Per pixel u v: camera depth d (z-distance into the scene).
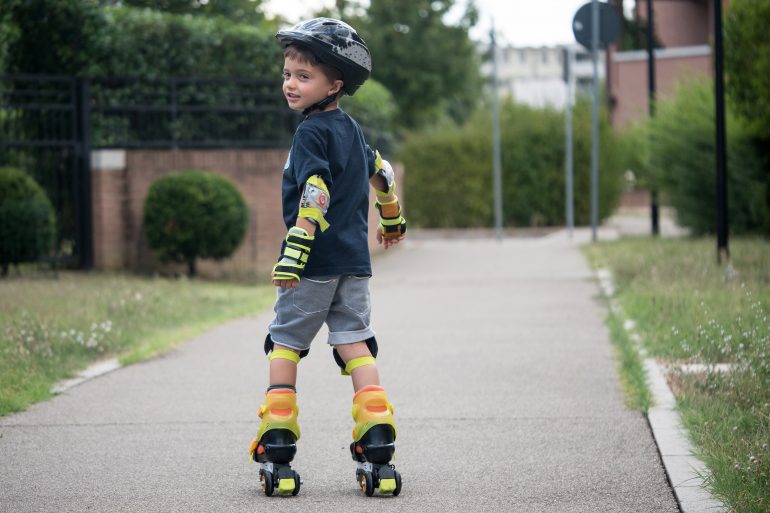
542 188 28.80
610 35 21.14
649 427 6.37
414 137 30.02
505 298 13.12
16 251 14.73
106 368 8.68
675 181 19.61
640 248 17.14
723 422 5.86
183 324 11.12
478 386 7.77
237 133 17.80
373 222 20.06
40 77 16.52
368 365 4.98
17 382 7.64
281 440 4.95
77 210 16.66
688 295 10.51
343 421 6.71
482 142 29.03
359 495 5.04
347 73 4.93
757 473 4.81
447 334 10.37
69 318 10.31
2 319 10.12
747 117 17.23
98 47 17.27
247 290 14.48
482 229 28.98
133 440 6.22
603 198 28.66
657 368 7.81
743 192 18.38
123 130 17.45
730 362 7.32
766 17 16.61
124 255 16.92
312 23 4.89
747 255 14.02
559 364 8.61
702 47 36.03
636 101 37.09
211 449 6.01
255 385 7.99
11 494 5.09
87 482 5.30
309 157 4.79
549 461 5.64
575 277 15.16
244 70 17.91
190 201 15.46
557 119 28.80
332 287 4.91
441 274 16.20
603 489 5.10
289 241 4.71
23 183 14.85
